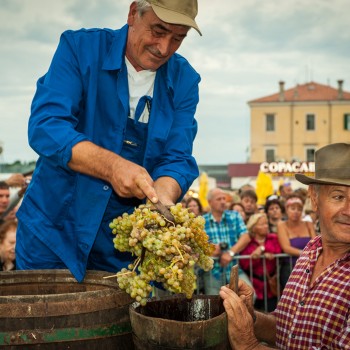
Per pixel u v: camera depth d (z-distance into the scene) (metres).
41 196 2.90
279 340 2.68
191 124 3.12
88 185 2.81
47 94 2.75
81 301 2.28
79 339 2.28
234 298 2.36
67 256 2.83
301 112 71.81
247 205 10.15
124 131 2.88
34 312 2.23
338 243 2.51
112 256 3.00
